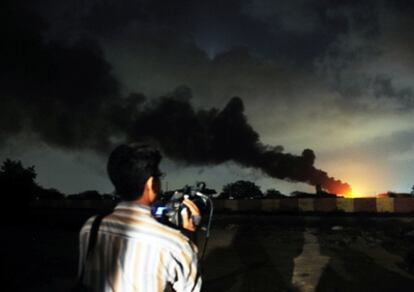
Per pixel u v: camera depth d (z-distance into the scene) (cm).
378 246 1216
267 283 806
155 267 202
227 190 4041
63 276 891
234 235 1511
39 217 2652
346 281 809
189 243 212
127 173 214
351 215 2291
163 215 246
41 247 1327
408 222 1889
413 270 886
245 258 1062
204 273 892
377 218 2109
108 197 4022
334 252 1132
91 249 215
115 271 205
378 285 773
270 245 1273
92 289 212
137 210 213
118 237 209
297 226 1848
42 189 4188
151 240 204
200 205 265
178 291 211
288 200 2741
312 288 766
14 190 2688
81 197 4128
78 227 1984
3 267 910
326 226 1825
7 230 1888
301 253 1126
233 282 819
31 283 833
